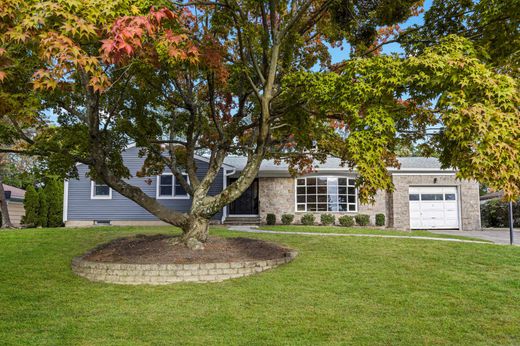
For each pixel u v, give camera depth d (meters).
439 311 6.02
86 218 19.62
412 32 7.73
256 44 8.27
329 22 9.44
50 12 4.08
